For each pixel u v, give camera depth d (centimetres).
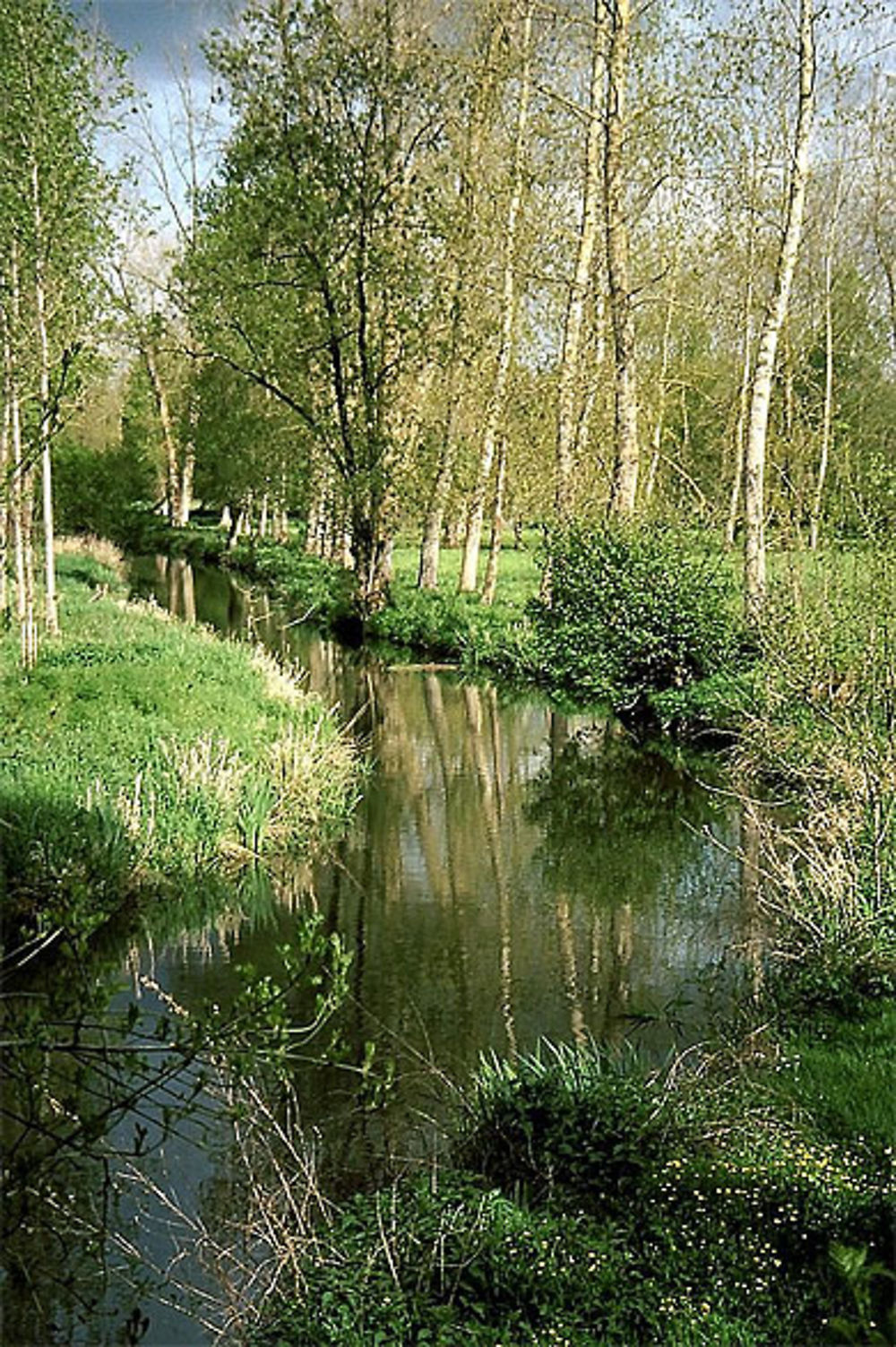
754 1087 649
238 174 2608
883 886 859
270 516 5609
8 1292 537
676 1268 496
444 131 2617
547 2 2316
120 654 1742
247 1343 492
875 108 2281
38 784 1043
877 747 963
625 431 2086
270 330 2736
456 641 2450
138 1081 695
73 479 4047
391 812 1362
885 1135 584
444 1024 812
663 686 1886
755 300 2467
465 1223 525
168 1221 582
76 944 429
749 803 1052
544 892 1091
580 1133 607
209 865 1097
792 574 1371
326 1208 587
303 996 857
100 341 1653
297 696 1695
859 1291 428
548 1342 456
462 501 3095
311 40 2498
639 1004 838
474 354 2703
